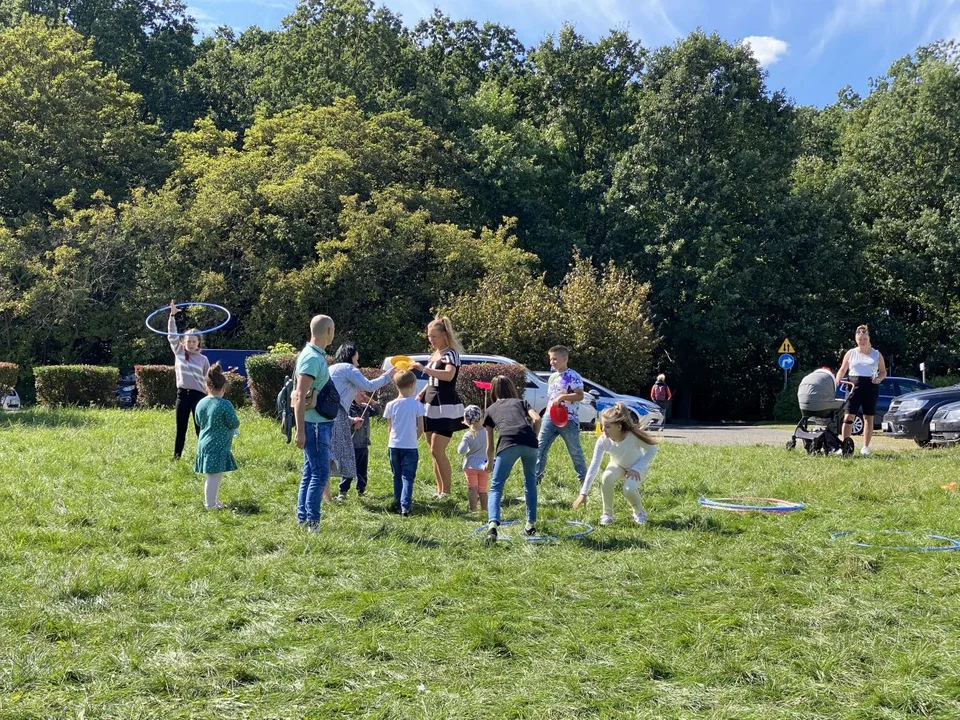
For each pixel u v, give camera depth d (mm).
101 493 8938
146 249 32438
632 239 38469
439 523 8023
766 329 40094
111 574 5914
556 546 7141
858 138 44875
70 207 32188
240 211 32625
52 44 35125
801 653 4762
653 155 39062
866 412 14320
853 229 40062
